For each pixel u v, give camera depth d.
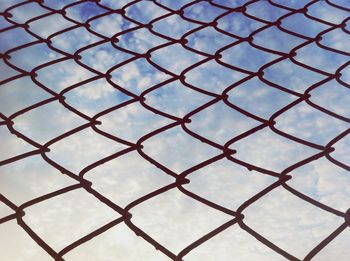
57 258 1.14
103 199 1.31
